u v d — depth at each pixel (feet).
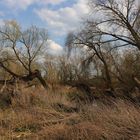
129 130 28.50
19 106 51.01
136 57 129.80
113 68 133.08
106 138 28.32
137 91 67.46
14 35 155.63
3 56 151.84
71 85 93.25
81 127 30.32
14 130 36.45
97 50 138.51
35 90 63.72
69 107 49.62
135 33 134.72
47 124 37.37
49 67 156.15
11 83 77.36
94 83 117.50
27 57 158.30
